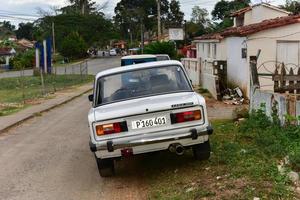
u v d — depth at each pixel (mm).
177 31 55719
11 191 8102
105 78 9047
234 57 21125
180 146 7773
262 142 8977
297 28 19547
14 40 136250
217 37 26391
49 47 51531
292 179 6738
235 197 6168
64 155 10852
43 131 14812
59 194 7809
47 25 119562
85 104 23469
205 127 7812
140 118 7754
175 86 8789
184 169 8281
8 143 12812
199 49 35906
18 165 10047
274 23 19312
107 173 8562
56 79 45781
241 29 20062
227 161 8086
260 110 11180
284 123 10016
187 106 7773
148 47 46906
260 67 19547
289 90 12750
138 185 8039
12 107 22484
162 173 8414
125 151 7766
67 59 91000
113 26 124125
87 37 118375
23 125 16438
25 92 32344
